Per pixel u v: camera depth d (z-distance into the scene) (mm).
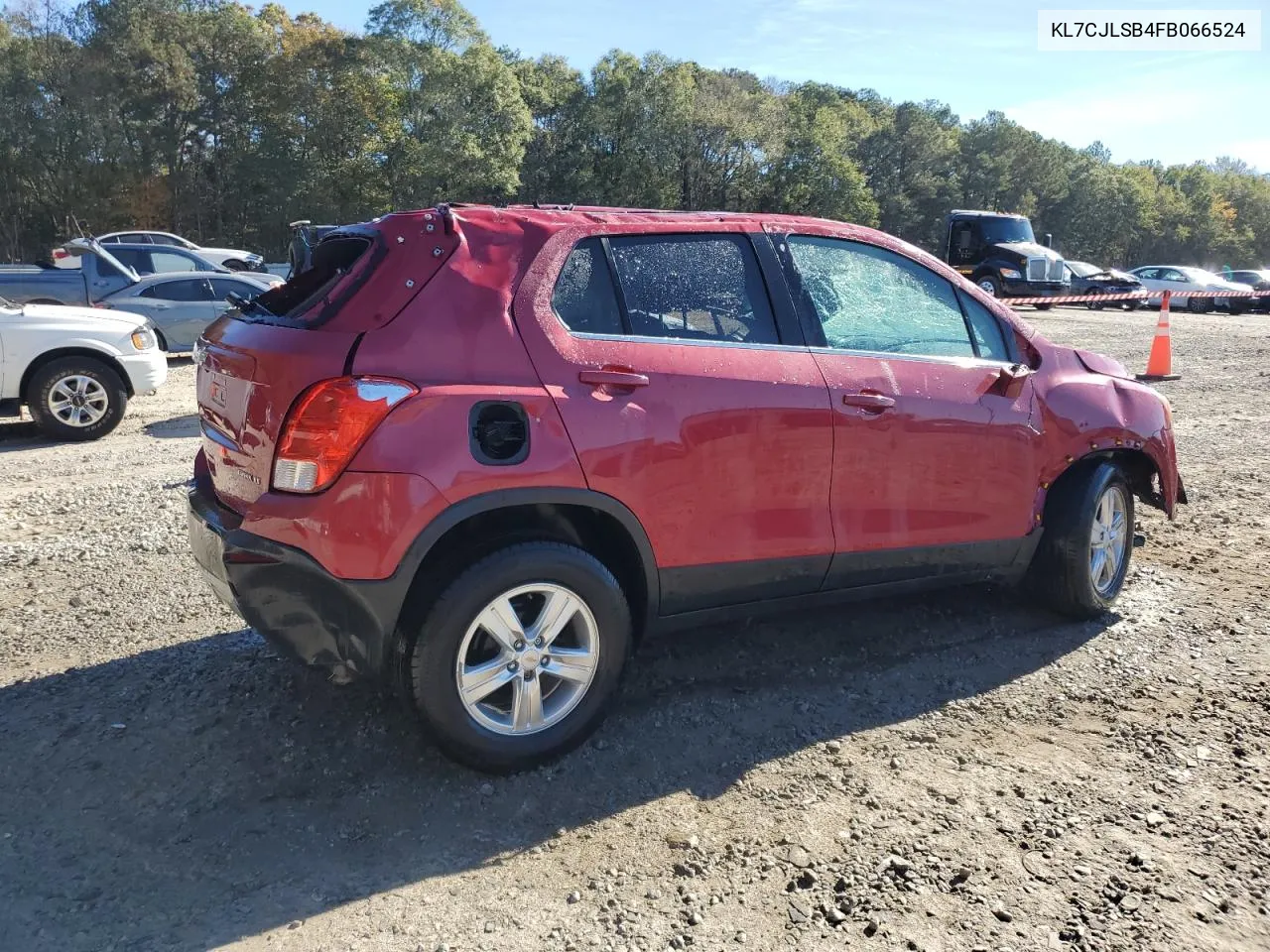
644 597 3238
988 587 4777
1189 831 2760
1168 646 4078
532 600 3039
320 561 2730
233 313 3484
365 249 3039
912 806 2893
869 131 83438
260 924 2375
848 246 3754
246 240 56875
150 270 17141
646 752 3209
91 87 48594
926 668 3881
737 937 2328
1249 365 13383
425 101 49844
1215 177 134750
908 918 2391
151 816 2826
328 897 2479
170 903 2451
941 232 86000
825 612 4441
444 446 2766
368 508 2705
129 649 3996
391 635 2816
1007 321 4129
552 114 62094
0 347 8227
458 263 2936
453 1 49219
